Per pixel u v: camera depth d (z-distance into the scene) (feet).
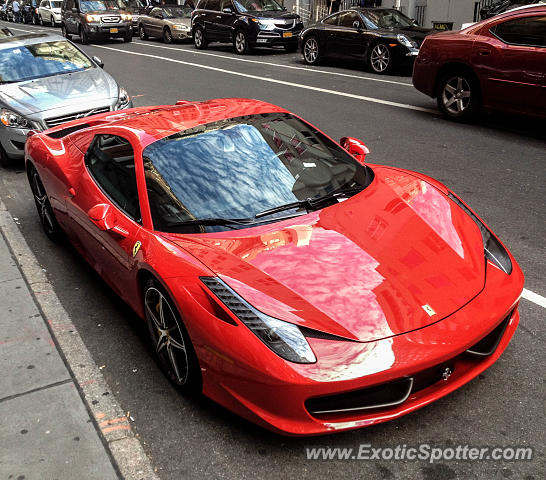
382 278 8.89
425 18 60.49
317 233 9.88
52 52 29.17
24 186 22.81
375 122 28.86
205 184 11.00
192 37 69.62
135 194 11.33
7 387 10.63
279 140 12.22
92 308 13.29
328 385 7.82
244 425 9.33
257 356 8.11
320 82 40.40
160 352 10.52
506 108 26.32
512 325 10.02
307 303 8.46
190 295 8.98
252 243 9.70
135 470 8.61
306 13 82.12
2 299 13.88
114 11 77.00
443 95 28.96
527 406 9.32
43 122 24.14
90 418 9.71
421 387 8.64
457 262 9.48
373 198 11.07
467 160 22.47
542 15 24.36
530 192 18.89
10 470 8.70
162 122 12.76
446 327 8.39
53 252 16.51
